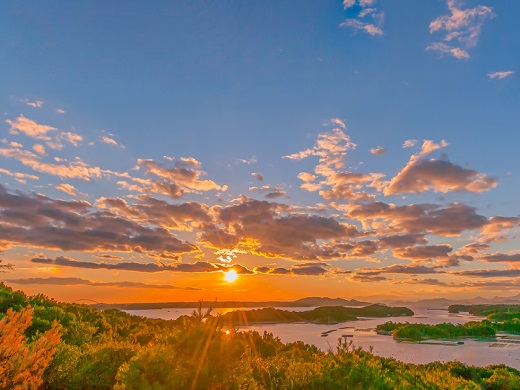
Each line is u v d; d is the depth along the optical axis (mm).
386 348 81312
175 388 6805
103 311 34625
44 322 15680
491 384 18219
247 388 7422
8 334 6562
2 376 6270
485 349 81938
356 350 8414
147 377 6930
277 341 14820
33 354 6766
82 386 8734
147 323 29500
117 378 7242
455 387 8641
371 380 7391
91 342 14680
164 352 7227
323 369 7605
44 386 8391
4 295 21859
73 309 26641
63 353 9586
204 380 7055
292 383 7125
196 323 8016
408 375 8617
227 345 7645
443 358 64312
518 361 60500
